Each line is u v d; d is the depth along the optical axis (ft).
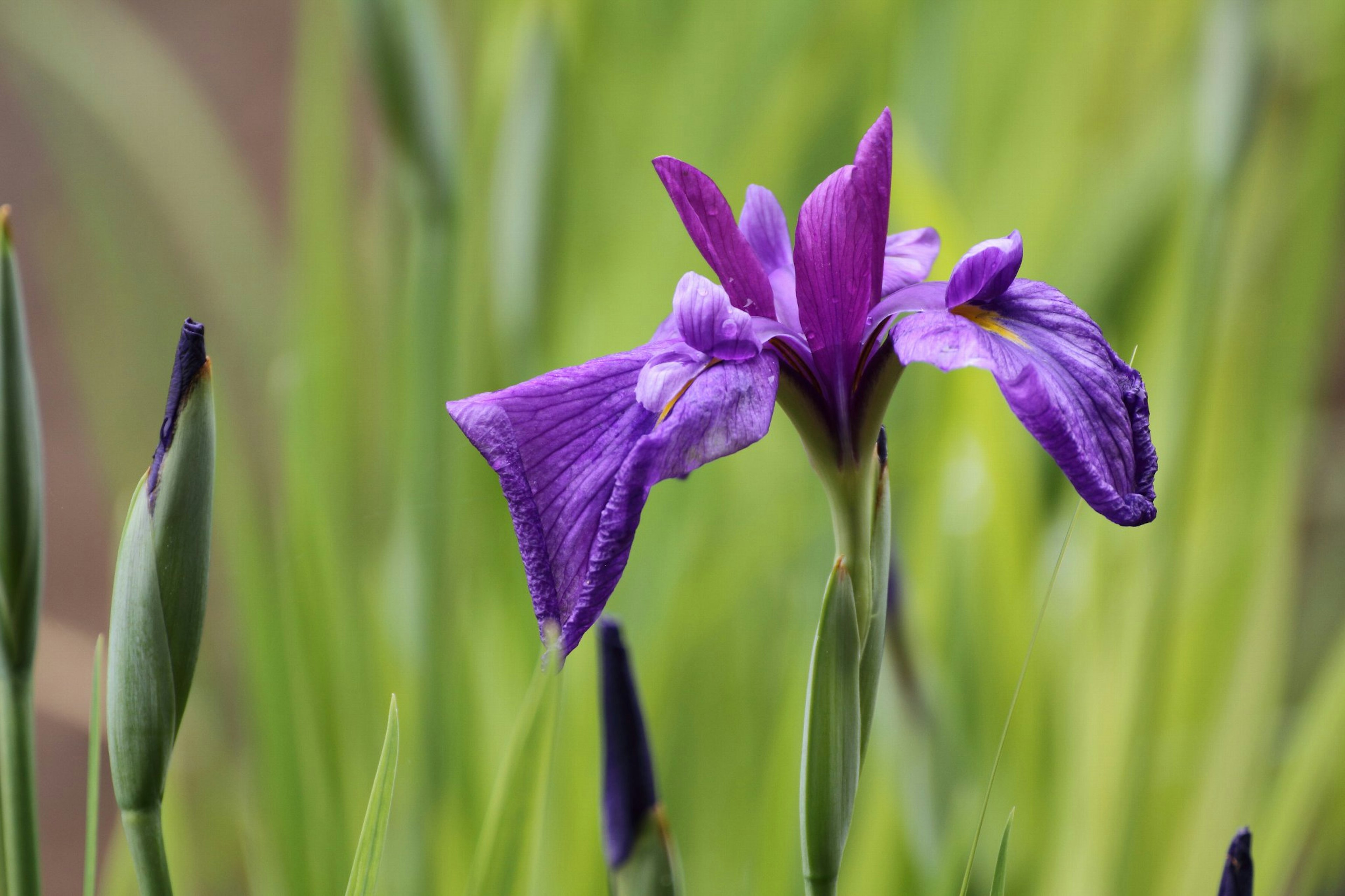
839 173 4.16
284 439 6.31
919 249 4.28
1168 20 7.63
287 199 12.89
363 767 5.51
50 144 8.23
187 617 4.09
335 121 6.54
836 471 4.16
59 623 9.26
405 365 6.15
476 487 5.70
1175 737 6.10
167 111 8.08
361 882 4.15
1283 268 6.83
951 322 4.13
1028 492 6.14
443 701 5.21
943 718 4.69
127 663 4.08
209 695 6.80
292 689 5.32
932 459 5.91
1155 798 5.86
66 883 9.32
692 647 6.08
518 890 4.42
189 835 6.22
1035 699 5.44
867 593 4.16
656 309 6.21
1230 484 6.71
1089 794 5.38
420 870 5.00
